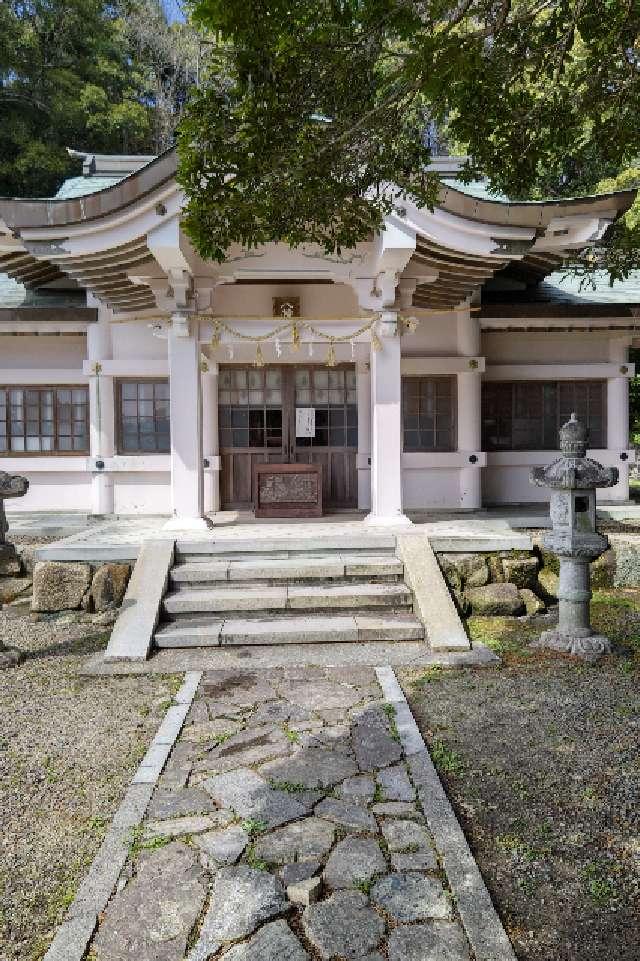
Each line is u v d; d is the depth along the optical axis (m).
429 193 3.91
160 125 23.72
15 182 20.38
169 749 3.69
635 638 5.59
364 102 3.26
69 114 20.55
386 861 2.70
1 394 9.59
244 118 3.17
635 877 2.62
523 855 2.75
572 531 5.24
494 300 9.80
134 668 5.04
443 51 2.90
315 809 3.08
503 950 2.21
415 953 2.22
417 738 3.77
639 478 16.45
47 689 4.71
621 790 3.23
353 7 2.76
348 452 9.66
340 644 5.54
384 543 6.82
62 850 2.87
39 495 9.70
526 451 9.84
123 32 25.11
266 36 2.75
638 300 9.68
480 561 6.71
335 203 3.66
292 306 8.79
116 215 6.41
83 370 9.21
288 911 2.43
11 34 20.03
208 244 3.58
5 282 10.35
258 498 8.70
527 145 4.03
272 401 9.60
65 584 6.53
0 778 3.46
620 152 4.10
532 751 3.64
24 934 2.41
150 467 9.30
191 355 7.48
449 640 5.38
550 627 6.03
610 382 9.88
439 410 9.54
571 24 3.42
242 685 4.69
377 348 7.51
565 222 6.95
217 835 2.88
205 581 6.30
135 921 2.39
